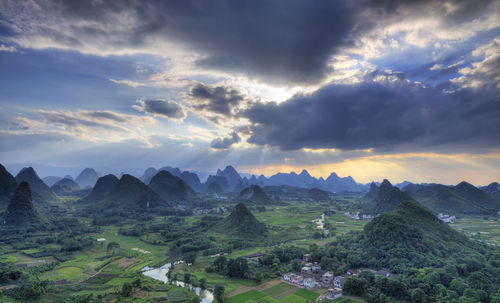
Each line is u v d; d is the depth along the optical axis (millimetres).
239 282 175125
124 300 148625
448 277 149500
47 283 164000
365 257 190750
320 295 152750
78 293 157750
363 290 149625
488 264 166875
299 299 148500
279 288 164000
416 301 136750
